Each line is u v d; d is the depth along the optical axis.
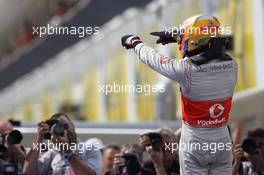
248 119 27.11
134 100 34.69
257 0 26.89
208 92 14.22
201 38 14.30
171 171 17.89
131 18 35.94
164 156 17.86
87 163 17.39
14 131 17.62
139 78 34.19
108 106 37.94
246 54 27.77
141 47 14.64
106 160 21.73
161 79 31.64
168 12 33.19
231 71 14.38
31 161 17.61
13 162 17.78
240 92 28.34
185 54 14.48
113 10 37.72
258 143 17.94
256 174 17.39
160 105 31.36
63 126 16.70
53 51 43.75
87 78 40.44
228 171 14.52
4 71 50.34
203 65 14.20
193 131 14.30
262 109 27.06
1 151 17.81
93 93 39.78
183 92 14.33
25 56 46.66
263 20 26.61
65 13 41.44
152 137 16.81
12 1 41.06
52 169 17.91
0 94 52.78
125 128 22.41
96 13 38.84
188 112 14.34
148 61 14.46
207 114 14.23
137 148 19.78
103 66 38.44
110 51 37.66
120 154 18.89
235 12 28.50
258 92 26.61
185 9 32.00
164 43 14.99
